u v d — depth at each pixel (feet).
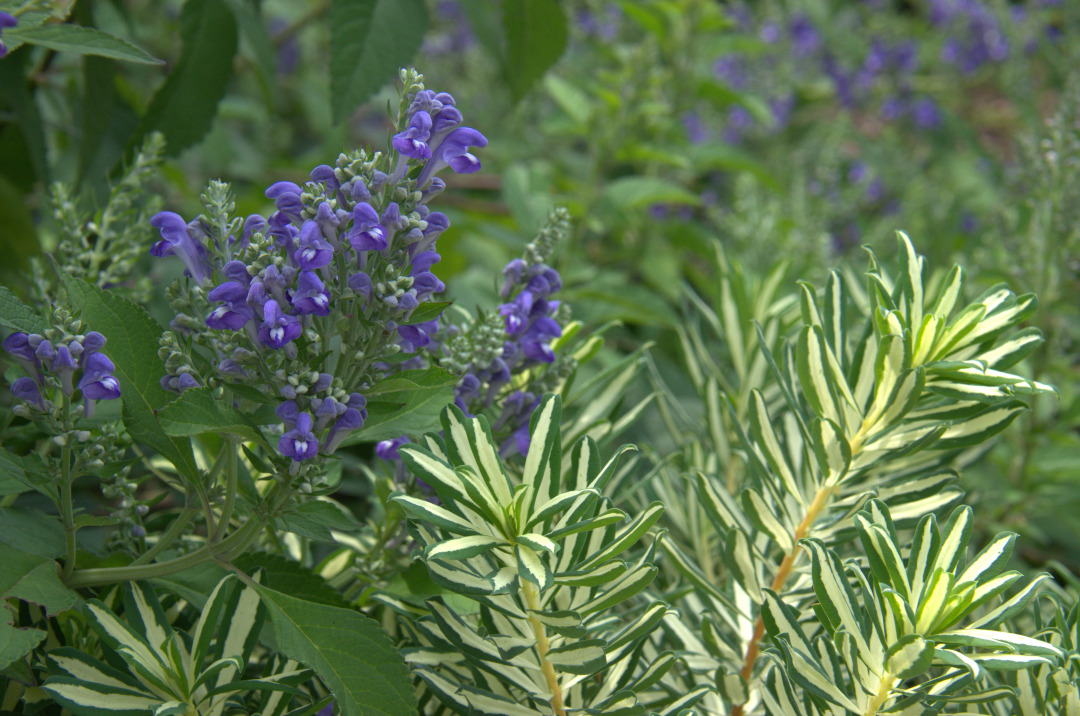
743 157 5.56
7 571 2.62
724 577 3.25
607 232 6.33
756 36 8.97
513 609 2.61
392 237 2.58
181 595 2.73
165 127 3.47
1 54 2.60
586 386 2.97
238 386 2.60
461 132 2.61
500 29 4.12
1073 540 4.41
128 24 4.00
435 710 2.85
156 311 3.65
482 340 2.76
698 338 3.35
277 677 2.65
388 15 3.37
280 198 2.57
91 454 2.65
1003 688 2.58
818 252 5.22
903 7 12.26
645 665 2.93
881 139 8.96
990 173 8.03
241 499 2.70
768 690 2.68
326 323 2.61
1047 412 4.23
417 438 2.65
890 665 2.56
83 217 3.06
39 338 2.54
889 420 2.77
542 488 2.61
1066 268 3.88
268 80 4.01
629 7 5.80
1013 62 8.04
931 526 2.58
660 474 3.23
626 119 5.22
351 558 3.05
